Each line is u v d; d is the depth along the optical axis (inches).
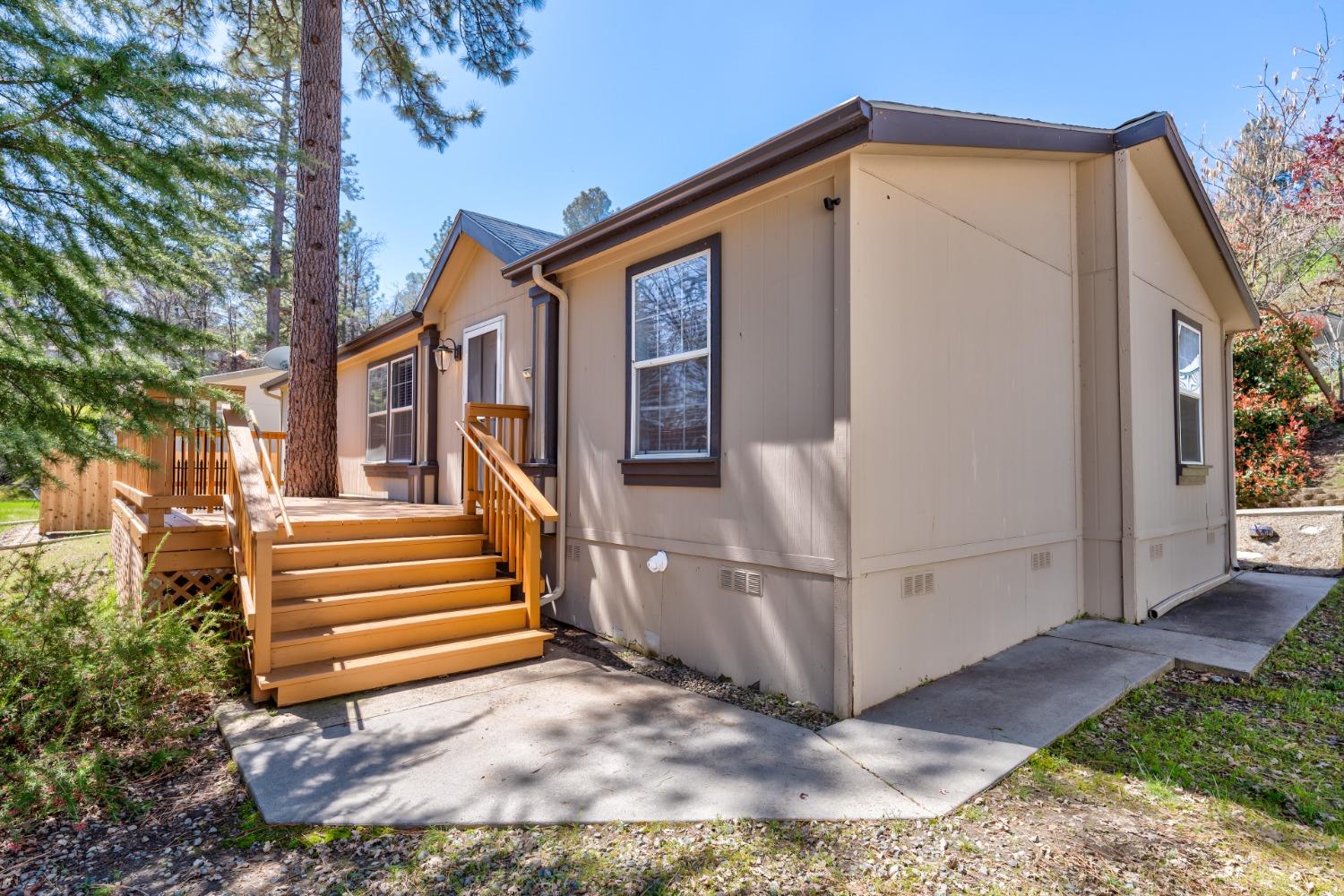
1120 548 221.6
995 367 192.9
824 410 150.2
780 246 162.9
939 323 172.2
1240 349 446.6
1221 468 318.0
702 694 163.0
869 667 148.6
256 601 155.9
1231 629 209.8
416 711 150.9
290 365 331.6
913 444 162.1
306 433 327.9
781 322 161.5
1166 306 256.2
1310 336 433.4
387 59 394.0
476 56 378.6
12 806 103.1
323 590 185.8
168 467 192.7
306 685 156.0
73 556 351.3
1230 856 94.7
